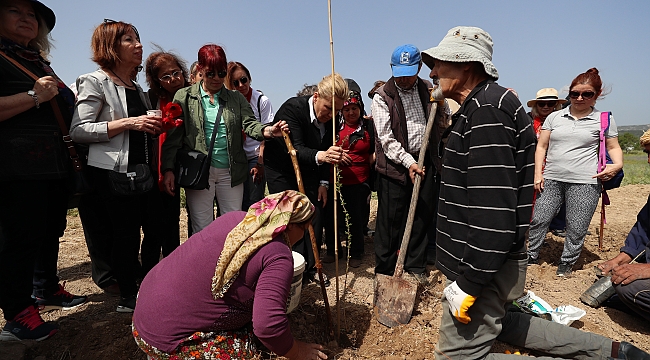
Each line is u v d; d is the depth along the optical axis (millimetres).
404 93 3668
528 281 3877
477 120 1936
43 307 3102
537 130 5047
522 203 2041
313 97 3457
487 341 2236
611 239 5133
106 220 3293
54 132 2584
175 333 1874
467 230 2090
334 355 2672
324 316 3072
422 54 2252
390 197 3682
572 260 4035
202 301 1861
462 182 2092
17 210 2477
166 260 2031
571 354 2492
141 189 2775
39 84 2414
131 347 2656
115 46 2750
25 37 2521
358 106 3762
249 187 4609
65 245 4738
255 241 1824
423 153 3396
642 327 3201
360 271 4109
